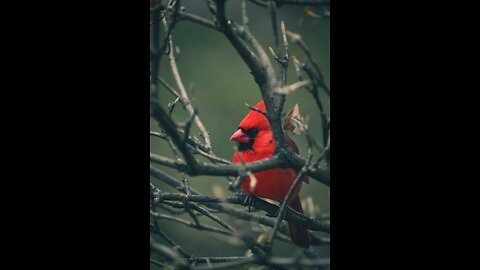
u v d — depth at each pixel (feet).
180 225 27.35
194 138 14.56
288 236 18.28
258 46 15.02
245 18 15.48
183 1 31.89
